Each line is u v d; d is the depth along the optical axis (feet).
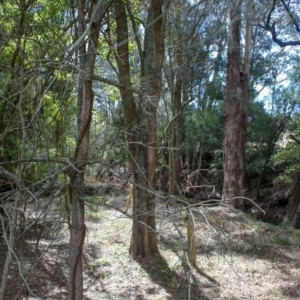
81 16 9.65
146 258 22.12
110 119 12.11
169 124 20.24
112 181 21.03
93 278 19.77
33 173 10.21
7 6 15.72
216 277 20.13
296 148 40.34
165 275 20.16
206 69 39.70
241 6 26.02
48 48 10.75
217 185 54.08
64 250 21.97
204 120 53.16
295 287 19.04
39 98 9.05
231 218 28.89
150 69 19.98
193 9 22.47
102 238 25.52
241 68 40.78
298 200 40.78
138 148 19.45
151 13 20.95
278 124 54.44
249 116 54.54
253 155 55.21
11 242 7.59
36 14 15.71
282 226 35.81
